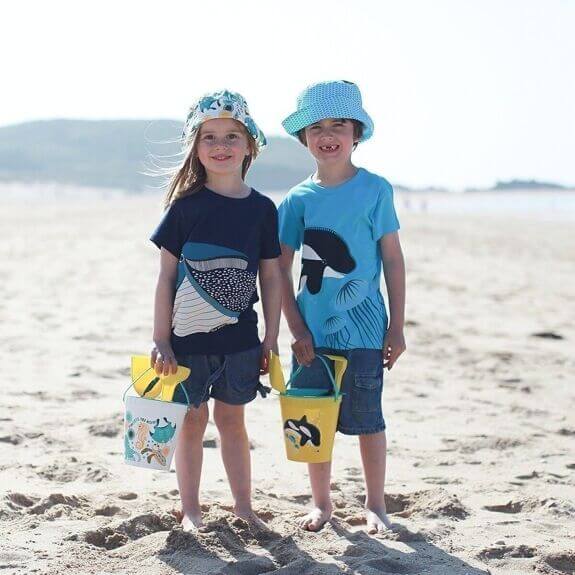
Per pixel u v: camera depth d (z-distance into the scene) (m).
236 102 3.82
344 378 3.96
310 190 4.09
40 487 4.26
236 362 3.82
